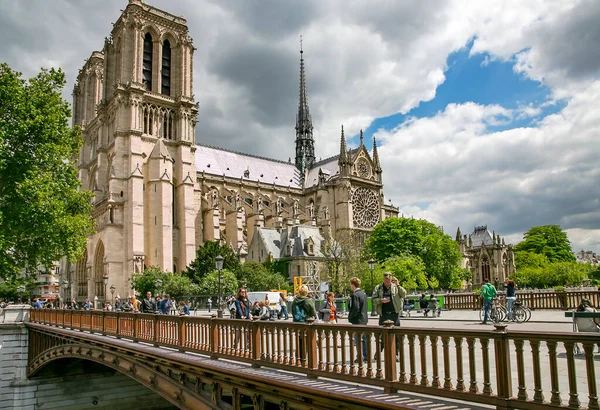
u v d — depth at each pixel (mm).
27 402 46500
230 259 91500
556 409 9297
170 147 101438
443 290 113250
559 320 30297
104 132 102375
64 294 111188
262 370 16453
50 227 51594
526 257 144125
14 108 51750
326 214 117250
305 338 15383
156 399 48188
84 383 47469
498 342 10281
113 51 105688
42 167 54031
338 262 88500
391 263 89125
